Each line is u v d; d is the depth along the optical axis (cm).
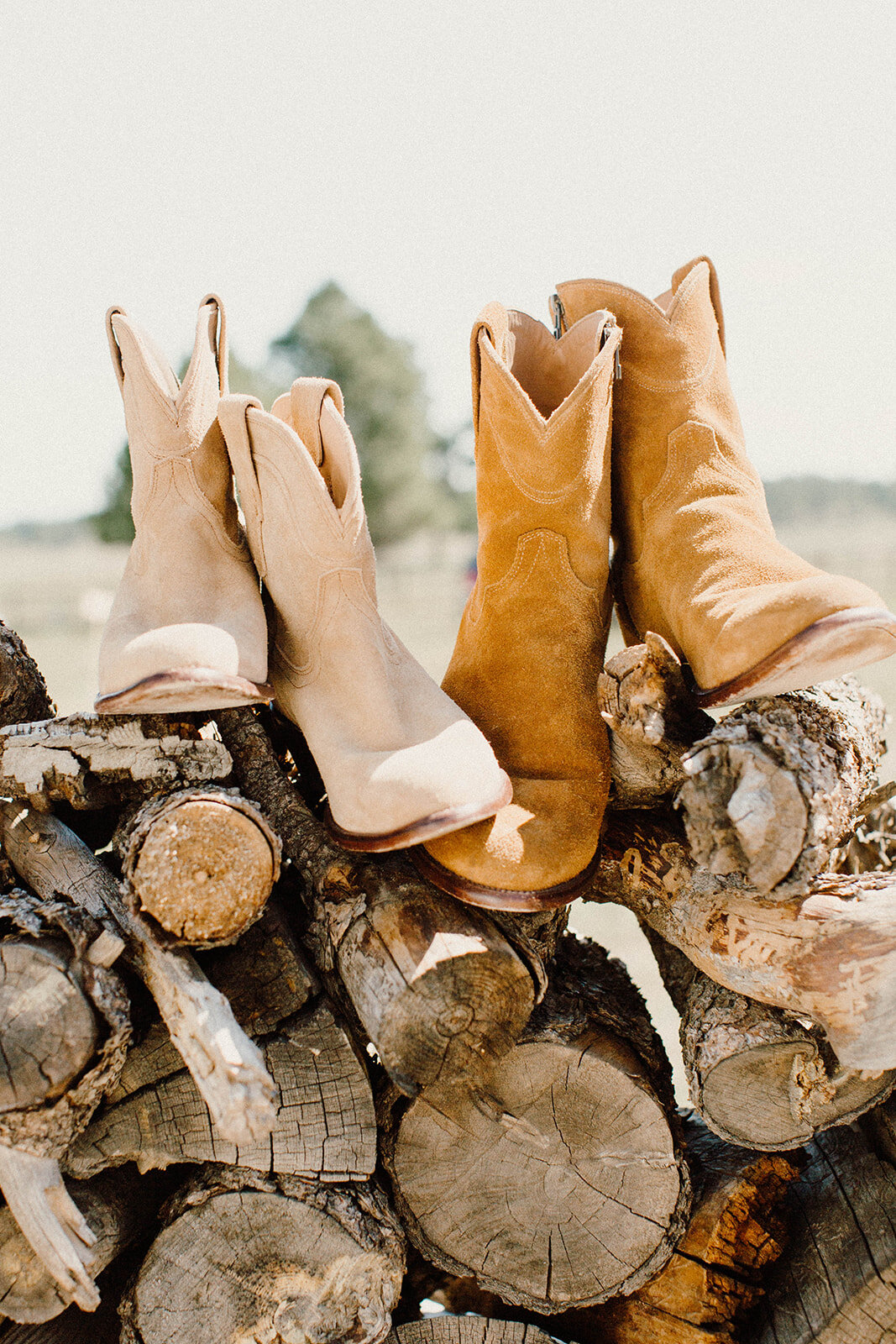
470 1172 130
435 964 111
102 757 123
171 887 111
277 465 128
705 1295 130
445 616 1440
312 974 128
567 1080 129
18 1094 108
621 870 135
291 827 134
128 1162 132
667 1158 129
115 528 1917
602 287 146
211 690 114
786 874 112
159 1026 125
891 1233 126
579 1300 131
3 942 113
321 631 129
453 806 110
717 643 116
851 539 2406
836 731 124
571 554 138
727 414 145
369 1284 121
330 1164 123
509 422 134
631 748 127
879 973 112
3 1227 119
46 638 1391
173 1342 119
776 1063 126
